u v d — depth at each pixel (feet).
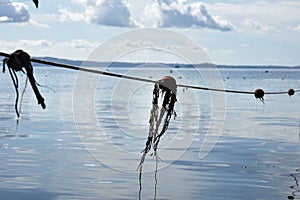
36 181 32.83
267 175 35.99
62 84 238.48
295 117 91.97
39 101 7.83
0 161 40.16
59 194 29.53
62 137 55.88
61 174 35.19
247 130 67.67
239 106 123.34
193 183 32.96
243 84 277.44
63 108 104.88
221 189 31.42
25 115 87.51
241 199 28.81
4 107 105.60
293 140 57.41
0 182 32.32
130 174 35.17
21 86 203.62
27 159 41.16
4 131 62.23
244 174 36.27
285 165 40.32
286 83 297.12
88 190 30.58
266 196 29.66
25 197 28.55
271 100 152.97
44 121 76.33
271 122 81.35
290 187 32.04
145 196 29.32
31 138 55.26
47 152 44.96
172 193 30.19
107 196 29.17
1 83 232.53
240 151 47.57
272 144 53.57
